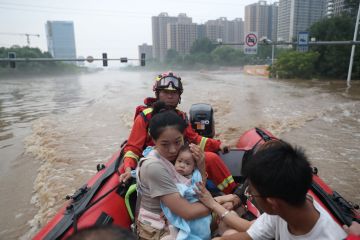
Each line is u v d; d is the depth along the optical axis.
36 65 59.31
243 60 68.06
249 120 9.25
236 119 9.44
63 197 4.35
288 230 1.33
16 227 3.71
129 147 2.62
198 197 1.91
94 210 2.24
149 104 2.93
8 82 38.75
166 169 1.91
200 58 72.56
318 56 30.23
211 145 2.78
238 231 1.80
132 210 2.49
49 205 4.15
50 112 11.97
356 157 5.74
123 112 11.16
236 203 2.19
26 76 56.66
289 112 10.63
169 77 2.77
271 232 1.50
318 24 32.22
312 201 1.35
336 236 1.23
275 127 8.26
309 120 9.20
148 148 2.24
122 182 2.34
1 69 50.84
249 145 3.64
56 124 9.34
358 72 28.02
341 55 28.73
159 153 1.96
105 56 22.45
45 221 3.78
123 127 8.66
